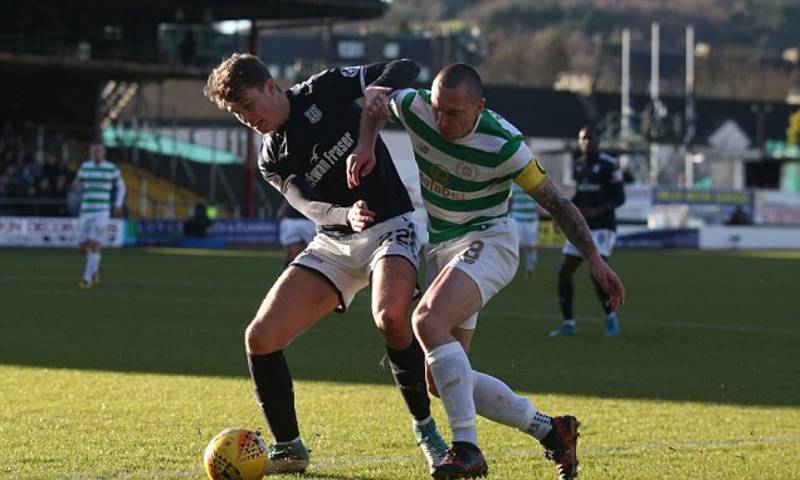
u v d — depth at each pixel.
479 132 14.02
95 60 105.69
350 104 15.28
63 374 23.72
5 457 15.77
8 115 112.69
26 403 20.16
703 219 110.25
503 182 14.41
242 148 131.88
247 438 13.55
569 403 21.00
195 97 159.25
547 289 51.75
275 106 14.98
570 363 26.62
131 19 110.75
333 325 34.44
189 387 22.14
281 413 15.05
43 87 113.31
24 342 29.20
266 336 14.93
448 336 13.73
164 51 111.56
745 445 17.22
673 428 18.59
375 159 15.12
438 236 14.79
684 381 23.97
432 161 14.38
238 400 20.66
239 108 14.91
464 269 14.11
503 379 23.92
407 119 14.33
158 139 115.62
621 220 108.06
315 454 16.25
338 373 24.36
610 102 188.25
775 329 34.75
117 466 15.24
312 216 15.20
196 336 31.06
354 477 14.87
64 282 51.47
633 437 17.81
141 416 19.00
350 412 19.58
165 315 36.88
